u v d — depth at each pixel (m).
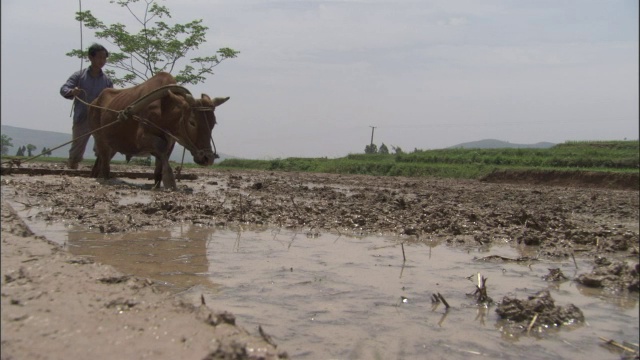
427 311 3.88
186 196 9.70
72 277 3.60
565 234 7.28
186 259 5.07
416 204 10.44
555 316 3.74
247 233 6.60
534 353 3.20
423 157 39.50
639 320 3.82
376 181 21.59
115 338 2.71
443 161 38.09
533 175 26.14
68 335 2.73
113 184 11.30
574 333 3.55
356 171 33.56
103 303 3.17
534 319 3.65
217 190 12.23
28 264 3.83
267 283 4.39
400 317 3.73
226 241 6.02
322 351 3.09
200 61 26.27
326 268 4.98
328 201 10.55
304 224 7.40
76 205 7.83
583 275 4.78
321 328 3.45
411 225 7.46
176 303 3.25
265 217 7.79
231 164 40.50
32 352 2.54
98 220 6.65
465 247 6.37
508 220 8.31
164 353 2.56
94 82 12.44
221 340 2.69
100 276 3.65
